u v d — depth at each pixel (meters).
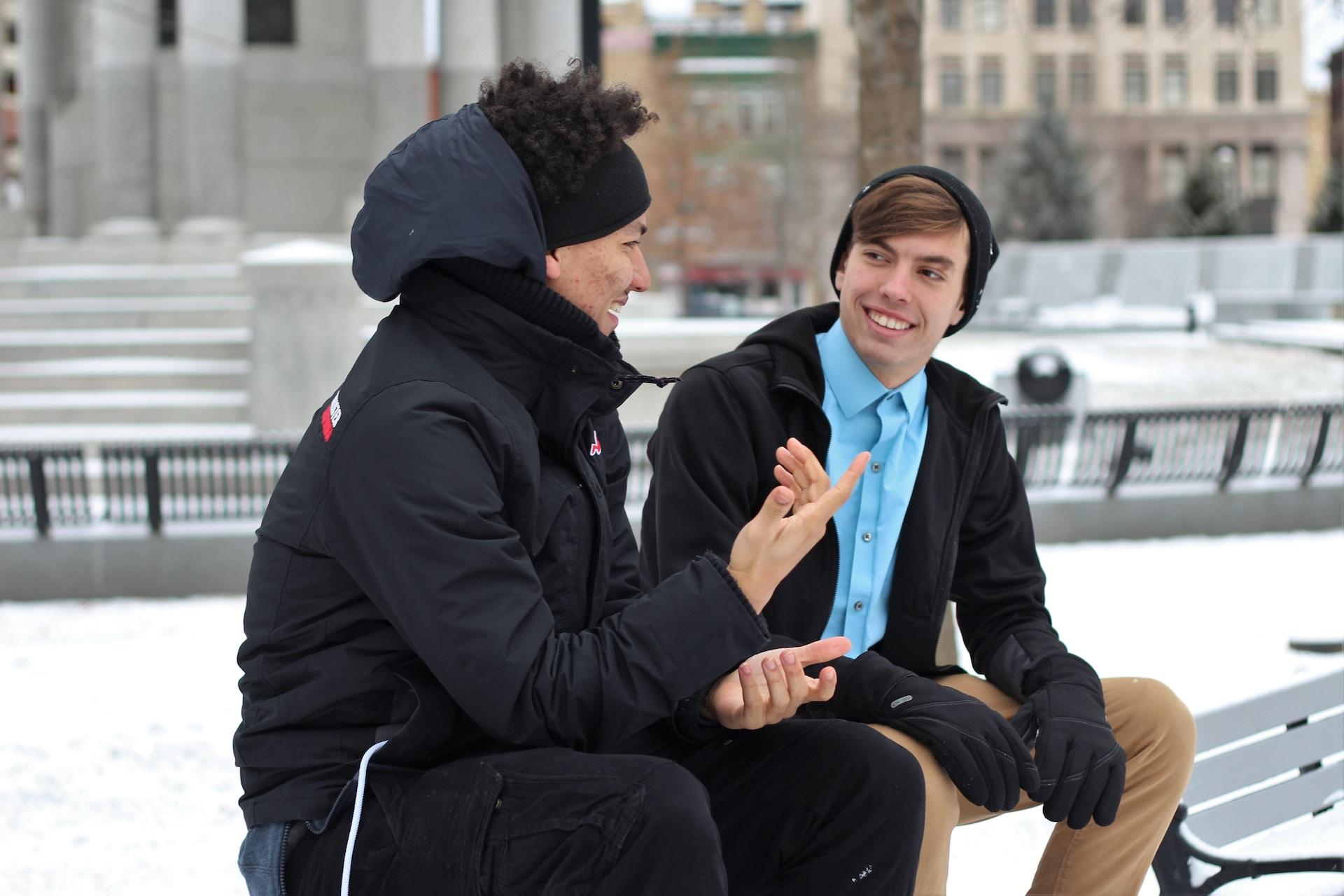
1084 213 44.34
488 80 2.21
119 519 8.22
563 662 2.01
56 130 18.27
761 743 2.30
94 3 11.67
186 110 16.25
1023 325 28.69
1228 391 17.64
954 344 24.67
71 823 4.41
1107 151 56.66
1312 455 9.54
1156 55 61.28
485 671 1.97
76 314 13.67
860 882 2.18
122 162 16.52
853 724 2.26
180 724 5.47
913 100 6.02
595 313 2.25
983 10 60.22
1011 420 9.22
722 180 50.25
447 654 1.98
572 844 1.93
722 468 2.75
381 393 2.07
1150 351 23.03
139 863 4.06
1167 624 6.89
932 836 2.36
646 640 2.03
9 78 53.69
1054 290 36.75
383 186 2.13
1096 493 9.26
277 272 11.55
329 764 2.11
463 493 2.02
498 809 1.98
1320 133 63.62
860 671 2.52
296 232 16.81
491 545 2.00
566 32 16.20
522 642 1.99
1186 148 62.16
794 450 2.15
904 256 2.72
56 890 3.88
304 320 11.60
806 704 2.60
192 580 7.99
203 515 8.23
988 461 2.91
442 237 2.08
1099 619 7.04
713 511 2.72
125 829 4.35
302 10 16.77
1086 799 2.42
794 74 50.84
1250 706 2.98
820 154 50.84
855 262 2.78
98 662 6.54
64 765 4.97
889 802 2.16
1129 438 9.15
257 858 2.12
